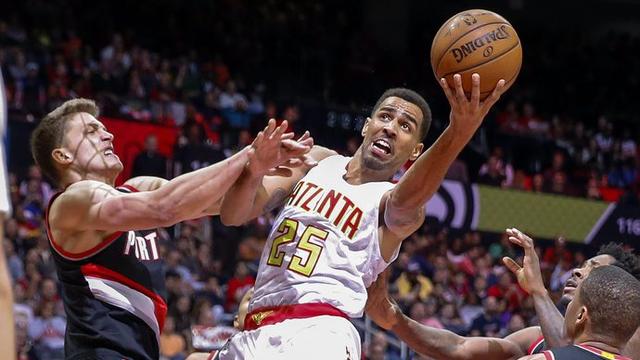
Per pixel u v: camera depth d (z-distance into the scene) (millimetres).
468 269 13195
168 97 14578
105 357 3602
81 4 17234
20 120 11867
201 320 9445
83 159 3832
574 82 21094
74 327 3684
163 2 18297
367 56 19297
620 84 21391
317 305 3688
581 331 3617
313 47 19188
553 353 3441
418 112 4020
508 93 20188
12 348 2119
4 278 2154
